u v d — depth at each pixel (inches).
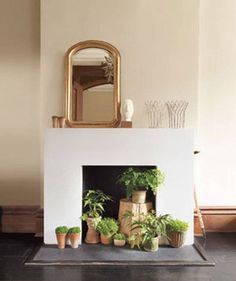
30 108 127.7
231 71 127.4
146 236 101.1
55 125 112.0
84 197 114.5
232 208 127.0
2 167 128.1
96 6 120.3
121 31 120.6
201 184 127.8
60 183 107.0
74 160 107.0
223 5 126.9
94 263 92.2
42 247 104.7
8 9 127.1
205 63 127.2
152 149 107.1
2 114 127.8
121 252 100.4
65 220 107.3
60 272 87.7
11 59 127.6
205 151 127.7
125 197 117.6
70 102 119.6
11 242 113.7
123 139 106.9
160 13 120.6
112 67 120.2
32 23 127.1
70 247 104.6
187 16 120.5
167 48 120.7
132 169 109.6
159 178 104.7
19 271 88.5
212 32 127.0
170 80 121.0
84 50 120.5
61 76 120.6
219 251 104.5
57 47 120.3
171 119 120.3
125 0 120.6
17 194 128.4
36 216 123.0
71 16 120.1
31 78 127.4
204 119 127.4
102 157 107.0
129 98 121.0
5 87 127.7
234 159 128.1
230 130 127.9
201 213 126.0
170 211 107.4
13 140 127.8
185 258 96.0
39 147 127.5
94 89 120.3
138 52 120.6
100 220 108.4
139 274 86.4
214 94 127.4
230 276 85.9
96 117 120.0
